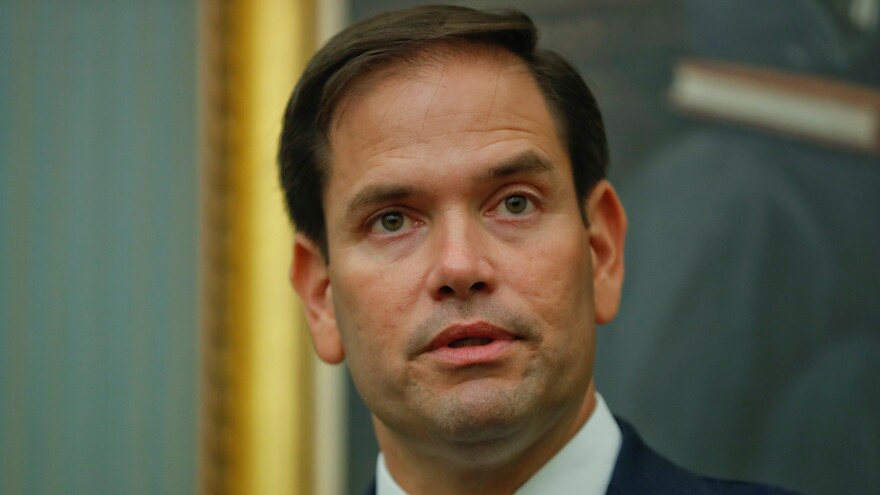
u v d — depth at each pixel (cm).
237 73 893
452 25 463
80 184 916
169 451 881
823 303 799
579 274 452
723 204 820
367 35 463
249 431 866
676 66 837
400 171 439
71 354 904
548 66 486
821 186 807
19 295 912
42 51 922
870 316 790
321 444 861
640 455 474
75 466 892
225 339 878
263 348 873
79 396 899
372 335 446
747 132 822
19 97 920
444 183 437
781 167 815
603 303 506
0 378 906
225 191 889
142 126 912
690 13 837
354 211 454
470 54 462
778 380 799
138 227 906
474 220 439
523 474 464
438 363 425
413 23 467
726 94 827
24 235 916
